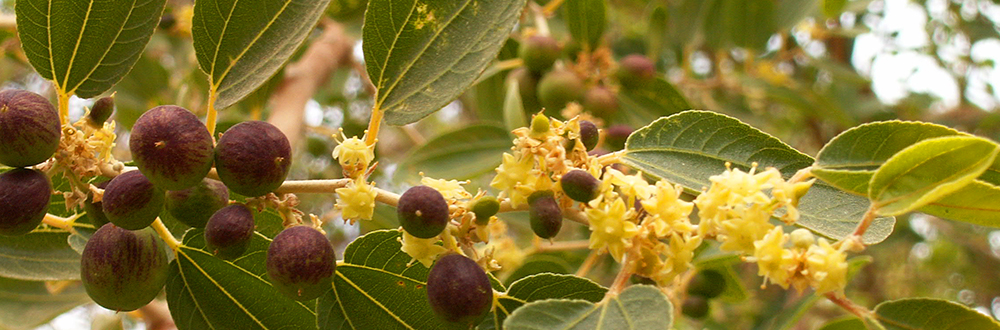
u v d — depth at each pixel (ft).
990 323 0.83
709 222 0.80
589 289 0.87
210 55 0.89
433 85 0.89
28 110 0.80
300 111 1.62
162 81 2.04
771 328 1.54
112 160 0.85
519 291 0.87
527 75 1.73
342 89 2.41
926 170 0.79
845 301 0.83
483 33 0.89
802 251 0.78
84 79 0.89
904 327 0.83
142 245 0.84
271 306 0.92
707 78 2.68
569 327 0.80
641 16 2.68
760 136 0.91
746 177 0.80
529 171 0.82
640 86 1.75
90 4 0.88
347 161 0.83
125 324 2.02
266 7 0.89
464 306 0.79
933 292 3.31
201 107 1.91
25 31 0.88
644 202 0.81
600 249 0.81
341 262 0.89
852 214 0.88
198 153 0.79
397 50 0.89
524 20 1.99
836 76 2.31
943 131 0.84
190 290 0.92
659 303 0.79
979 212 0.81
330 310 0.90
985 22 2.79
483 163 1.74
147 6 0.89
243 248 0.81
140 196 0.80
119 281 0.83
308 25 0.89
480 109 1.96
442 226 0.80
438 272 0.80
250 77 0.89
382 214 1.71
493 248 0.84
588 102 1.65
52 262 1.01
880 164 0.85
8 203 0.80
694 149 0.92
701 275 1.47
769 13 2.15
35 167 0.83
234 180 0.80
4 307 1.39
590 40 1.76
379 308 0.90
